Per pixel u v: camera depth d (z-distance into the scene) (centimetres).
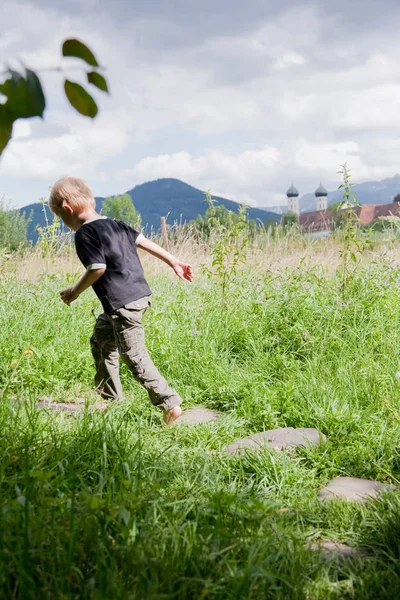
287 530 258
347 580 218
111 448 331
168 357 585
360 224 982
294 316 669
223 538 228
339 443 393
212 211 812
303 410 448
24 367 545
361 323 641
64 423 379
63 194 442
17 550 200
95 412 392
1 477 257
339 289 743
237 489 310
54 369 561
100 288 441
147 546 214
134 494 248
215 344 637
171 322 691
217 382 536
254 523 241
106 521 220
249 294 780
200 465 342
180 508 265
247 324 677
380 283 731
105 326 467
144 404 486
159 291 887
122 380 556
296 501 306
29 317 706
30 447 314
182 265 471
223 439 415
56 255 1134
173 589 195
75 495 255
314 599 208
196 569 203
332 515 286
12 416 349
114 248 440
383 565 234
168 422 436
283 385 517
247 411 470
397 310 664
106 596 179
